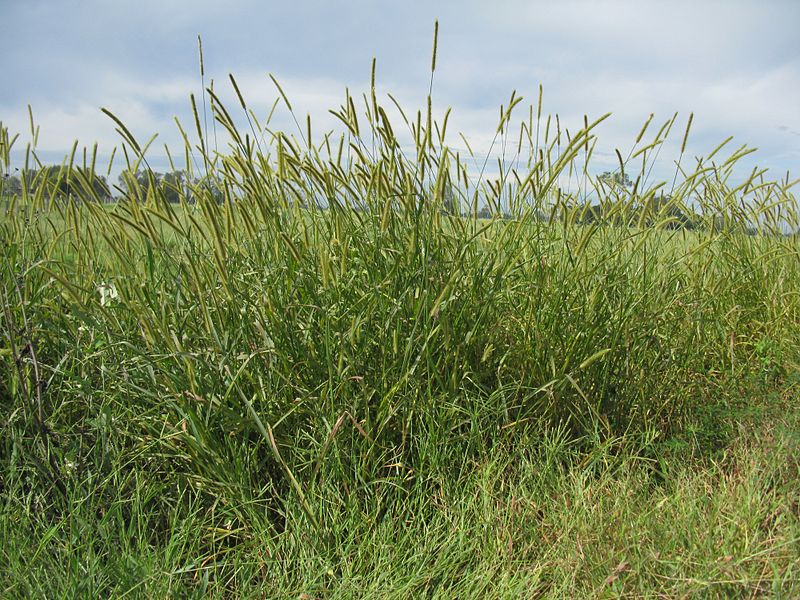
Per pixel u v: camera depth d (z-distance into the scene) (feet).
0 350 7.37
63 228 9.50
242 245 8.69
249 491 7.19
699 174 10.37
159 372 7.43
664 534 6.77
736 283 12.26
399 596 6.21
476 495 7.52
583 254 9.30
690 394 10.35
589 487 7.57
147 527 7.18
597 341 9.04
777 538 6.52
